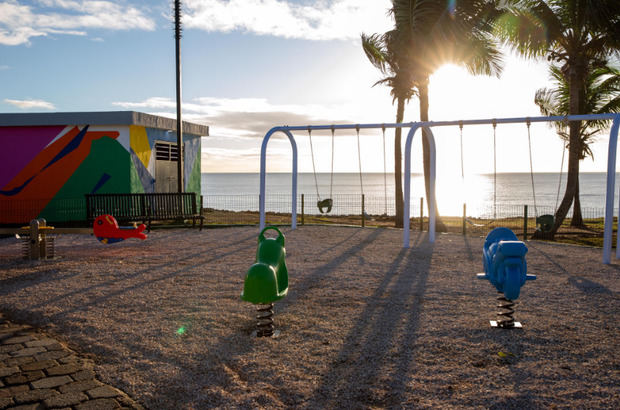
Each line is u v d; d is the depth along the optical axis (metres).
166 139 18.55
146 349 4.35
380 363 4.02
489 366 3.94
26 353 4.27
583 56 14.27
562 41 14.22
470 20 14.16
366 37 17.23
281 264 5.14
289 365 3.99
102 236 9.54
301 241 11.45
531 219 20.23
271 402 3.35
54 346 4.45
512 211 48.16
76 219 16.52
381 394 3.46
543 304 5.89
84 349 4.39
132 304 5.82
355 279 7.29
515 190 123.50
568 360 4.06
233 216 19.22
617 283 7.09
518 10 13.77
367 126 10.88
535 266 8.51
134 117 15.98
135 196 14.18
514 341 4.53
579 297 6.24
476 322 5.12
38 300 6.02
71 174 16.55
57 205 16.61
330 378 3.74
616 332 4.80
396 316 5.36
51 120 16.31
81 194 16.53
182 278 7.29
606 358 4.10
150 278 7.29
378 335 4.72
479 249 10.35
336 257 9.23
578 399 3.36
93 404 3.32
